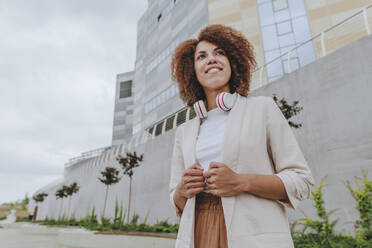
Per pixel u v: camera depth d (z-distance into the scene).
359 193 4.67
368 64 5.31
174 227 8.82
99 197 17.69
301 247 4.21
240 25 15.53
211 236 0.78
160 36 25.62
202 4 18.66
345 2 13.18
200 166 0.88
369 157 4.90
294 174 0.72
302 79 6.65
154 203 11.82
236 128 0.84
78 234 9.03
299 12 14.05
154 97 24.05
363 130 5.12
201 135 1.02
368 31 5.51
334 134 5.60
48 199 31.84
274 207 0.73
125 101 44.34
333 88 5.86
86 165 22.50
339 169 5.32
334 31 9.81
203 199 0.88
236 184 0.70
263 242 0.65
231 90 1.21
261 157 0.79
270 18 14.66
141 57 29.78
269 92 7.57
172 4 24.23
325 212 5.23
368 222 4.41
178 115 12.41
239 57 1.19
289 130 0.85
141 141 15.91
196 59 1.19
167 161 11.84
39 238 12.93
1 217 43.22
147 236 7.34
